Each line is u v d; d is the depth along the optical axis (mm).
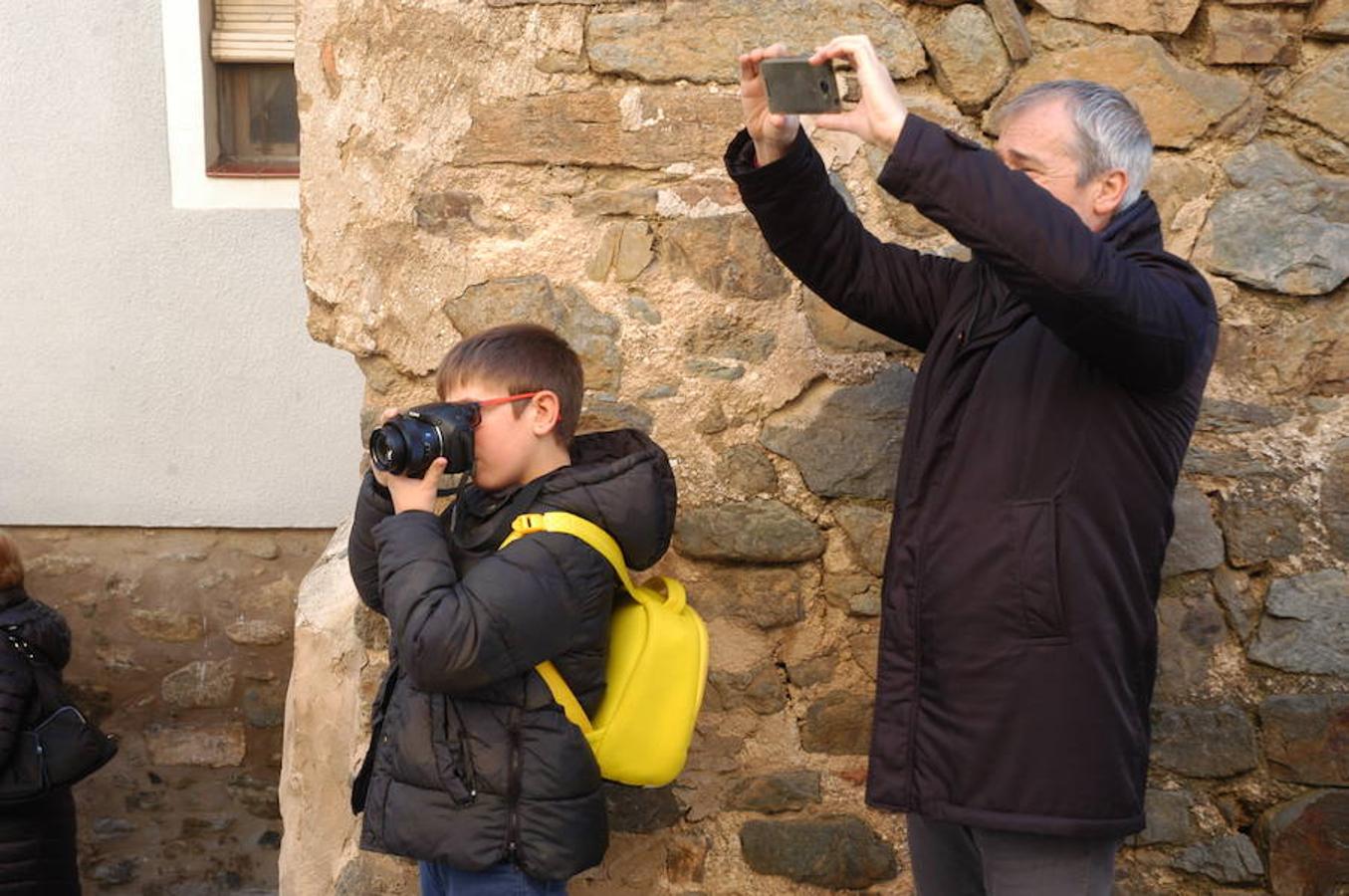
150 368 5148
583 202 2799
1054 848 2109
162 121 5023
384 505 2381
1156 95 2748
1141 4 2732
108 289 5098
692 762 2867
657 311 2809
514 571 2156
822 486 2809
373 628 2891
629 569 2393
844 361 2807
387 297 2838
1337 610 2762
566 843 2211
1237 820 2805
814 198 2381
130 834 5273
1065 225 1909
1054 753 2068
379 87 2791
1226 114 2748
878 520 2814
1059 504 2078
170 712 5250
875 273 2439
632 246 2801
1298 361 2768
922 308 2430
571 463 2479
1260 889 2785
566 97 2777
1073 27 2754
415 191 2811
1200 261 2775
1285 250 2754
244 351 5145
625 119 2777
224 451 5191
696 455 2820
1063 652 2070
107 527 5223
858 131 2014
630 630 2387
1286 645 2775
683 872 2879
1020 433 2111
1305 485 2764
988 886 2176
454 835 2178
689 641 2412
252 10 5086
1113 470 2084
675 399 2816
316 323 2879
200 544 5234
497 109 2783
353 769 2883
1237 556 2773
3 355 5113
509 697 2199
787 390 2809
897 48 2770
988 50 2758
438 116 2791
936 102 2787
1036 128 2129
